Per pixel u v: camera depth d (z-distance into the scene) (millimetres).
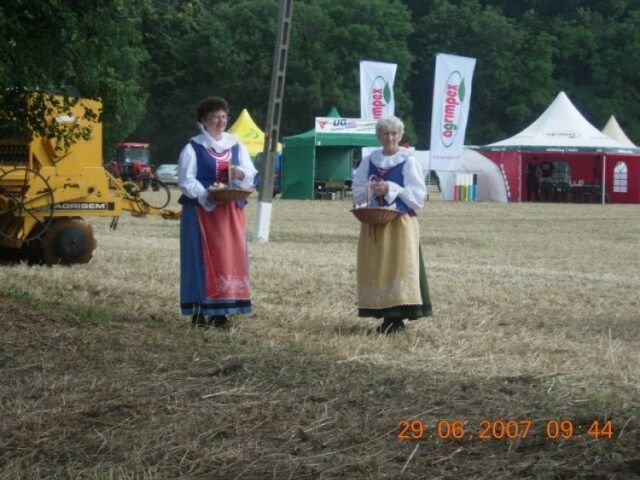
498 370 6879
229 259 8680
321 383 6273
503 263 16984
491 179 44031
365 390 6109
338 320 9391
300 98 69312
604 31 80500
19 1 8500
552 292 12078
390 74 40969
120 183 15398
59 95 10375
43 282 11617
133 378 6527
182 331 8242
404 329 8812
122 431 5543
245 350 7414
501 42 77062
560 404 5664
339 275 12844
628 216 33438
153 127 69062
